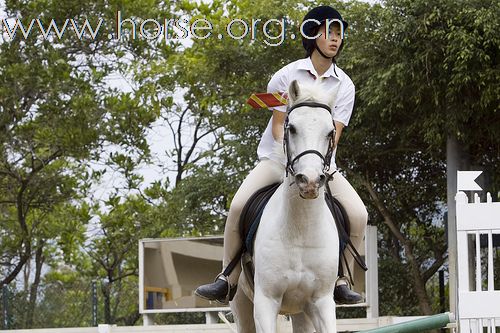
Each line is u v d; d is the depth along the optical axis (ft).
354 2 53.88
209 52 57.31
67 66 61.57
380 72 49.73
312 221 19.35
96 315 59.11
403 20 48.67
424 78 48.78
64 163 68.49
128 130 64.39
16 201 68.39
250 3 57.72
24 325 59.82
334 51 21.44
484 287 50.44
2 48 62.44
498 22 46.93
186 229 65.51
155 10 63.62
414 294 59.31
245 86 58.44
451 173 50.83
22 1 62.34
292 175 18.66
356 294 21.12
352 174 57.31
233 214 21.63
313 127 18.47
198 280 48.70
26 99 63.82
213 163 63.98
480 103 47.88
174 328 44.98
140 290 49.62
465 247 21.49
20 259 68.80
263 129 60.13
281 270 19.53
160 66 62.13
